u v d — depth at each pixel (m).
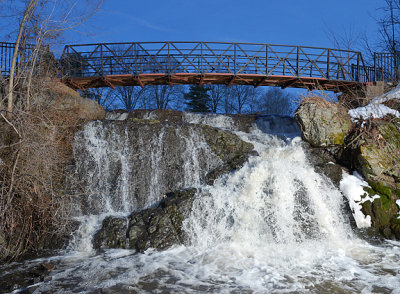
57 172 8.92
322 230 7.62
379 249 7.07
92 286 5.43
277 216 7.62
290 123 13.88
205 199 8.09
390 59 16.12
